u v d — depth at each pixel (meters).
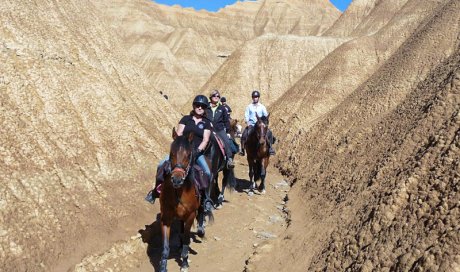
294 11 133.88
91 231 7.76
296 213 10.73
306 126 18.80
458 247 4.79
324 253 7.17
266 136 11.86
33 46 9.85
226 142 10.32
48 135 8.86
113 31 15.09
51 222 7.32
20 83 9.05
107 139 10.24
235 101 39.16
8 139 8.00
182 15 124.56
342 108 16.78
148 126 12.50
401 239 5.79
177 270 7.65
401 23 33.34
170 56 74.88
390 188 7.05
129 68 13.98
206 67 82.50
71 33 11.51
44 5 11.22
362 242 6.46
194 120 7.69
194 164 7.32
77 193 8.30
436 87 9.91
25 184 7.55
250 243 9.08
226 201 11.94
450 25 17.92
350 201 8.46
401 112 10.87
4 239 6.47
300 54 43.66
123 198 9.14
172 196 6.79
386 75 17.05
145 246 8.27
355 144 12.11
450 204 5.56
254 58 43.22
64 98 9.84
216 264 8.07
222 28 128.62
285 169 16.55
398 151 8.37
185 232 7.30
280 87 41.09
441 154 6.72
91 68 11.32
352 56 29.80
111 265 7.30
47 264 6.65
